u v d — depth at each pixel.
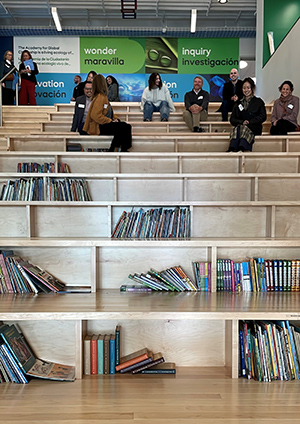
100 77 4.23
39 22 11.24
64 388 2.13
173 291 2.70
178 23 11.32
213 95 11.48
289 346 2.25
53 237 3.05
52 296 2.56
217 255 2.87
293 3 7.12
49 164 3.48
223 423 1.79
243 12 10.79
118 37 11.34
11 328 2.38
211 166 3.68
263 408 1.92
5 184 3.12
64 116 6.52
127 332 2.52
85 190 3.17
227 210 3.13
